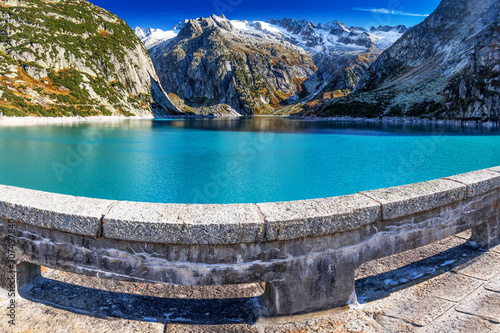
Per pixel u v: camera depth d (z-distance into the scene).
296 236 2.37
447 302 2.69
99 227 2.32
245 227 2.28
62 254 2.47
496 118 66.12
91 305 2.62
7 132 46.59
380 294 2.83
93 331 2.30
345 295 2.64
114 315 2.50
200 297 2.83
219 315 2.54
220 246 2.34
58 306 2.58
